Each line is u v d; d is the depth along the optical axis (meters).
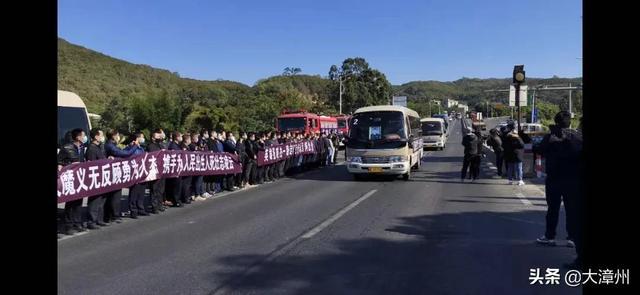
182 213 11.22
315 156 22.94
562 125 7.14
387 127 17.50
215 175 14.24
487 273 6.36
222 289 5.88
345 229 9.16
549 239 7.71
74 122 13.57
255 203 12.55
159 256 7.41
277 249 7.73
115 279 6.28
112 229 9.48
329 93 80.00
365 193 14.22
